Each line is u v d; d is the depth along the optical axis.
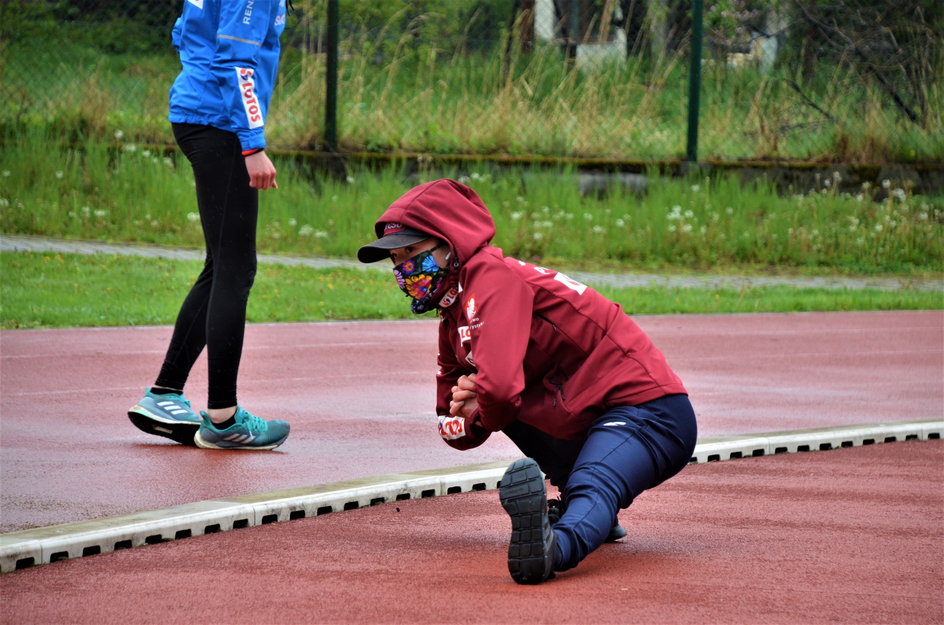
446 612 6.36
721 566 7.43
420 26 36.38
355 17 35.03
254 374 15.74
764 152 36.44
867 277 30.11
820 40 39.06
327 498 8.92
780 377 16.34
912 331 21.38
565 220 31.34
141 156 30.80
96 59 34.44
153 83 34.03
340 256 28.19
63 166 30.19
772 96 37.59
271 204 30.11
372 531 8.34
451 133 34.56
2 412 12.79
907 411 13.96
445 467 10.59
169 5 35.31
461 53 36.34
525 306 7.29
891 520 8.81
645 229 31.58
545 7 37.78
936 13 38.75
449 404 8.16
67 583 6.97
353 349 18.05
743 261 31.23
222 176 10.73
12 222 27.95
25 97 32.53
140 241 27.89
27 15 33.91
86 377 15.06
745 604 6.58
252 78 10.55
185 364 11.31
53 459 10.54
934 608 6.58
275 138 33.00
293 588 6.86
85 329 18.92
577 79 36.31
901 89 38.38
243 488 9.57
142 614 6.39
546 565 6.57
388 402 14.00
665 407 7.41
